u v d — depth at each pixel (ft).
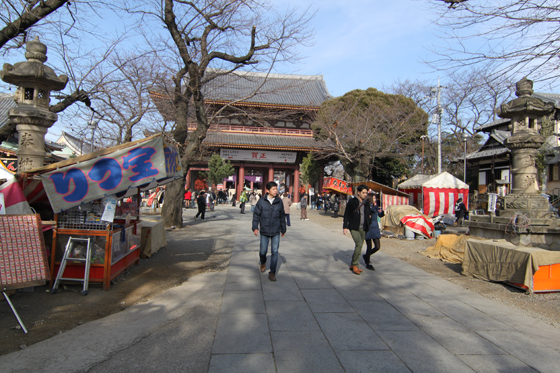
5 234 12.79
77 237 17.31
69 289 17.29
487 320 14.10
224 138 109.40
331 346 11.37
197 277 20.34
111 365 9.94
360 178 79.20
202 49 38.29
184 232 40.22
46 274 13.39
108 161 16.72
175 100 43.21
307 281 19.63
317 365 10.11
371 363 10.29
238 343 11.48
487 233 29.60
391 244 35.09
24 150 19.15
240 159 113.70
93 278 17.42
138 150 17.17
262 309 14.87
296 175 115.44
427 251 29.17
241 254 27.50
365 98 83.61
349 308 15.23
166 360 10.27
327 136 89.04
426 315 14.56
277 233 20.08
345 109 84.94
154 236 26.45
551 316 14.74
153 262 24.20
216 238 35.88
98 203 17.92
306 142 112.06
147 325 12.92
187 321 13.41
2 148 57.82
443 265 24.99
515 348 11.50
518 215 26.81
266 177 121.29
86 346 11.09
